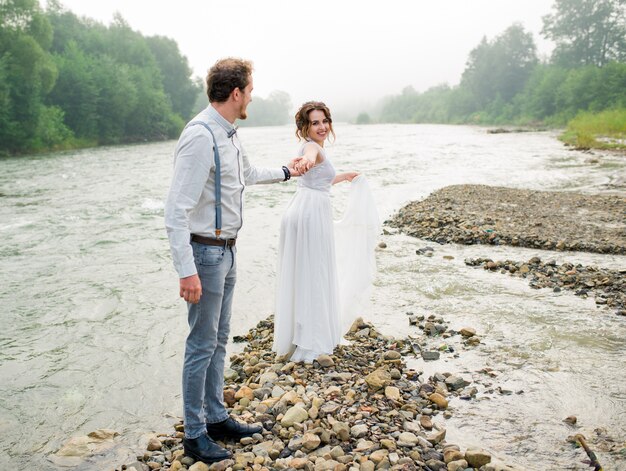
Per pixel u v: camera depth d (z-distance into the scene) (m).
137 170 22.70
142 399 3.95
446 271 6.87
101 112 53.91
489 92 108.88
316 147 4.07
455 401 3.59
